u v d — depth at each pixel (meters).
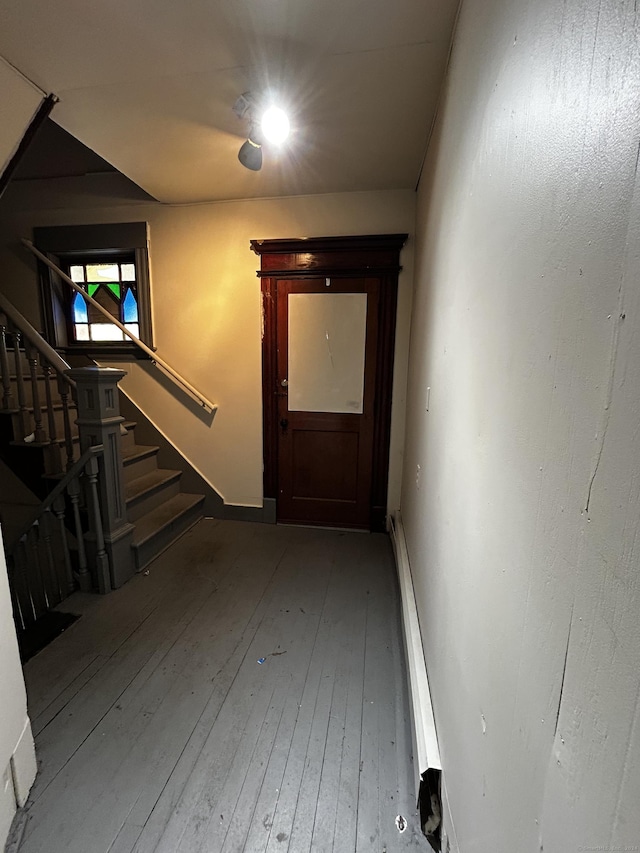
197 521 3.13
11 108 1.51
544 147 0.52
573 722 0.41
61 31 1.32
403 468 2.74
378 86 1.58
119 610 2.01
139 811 1.12
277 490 3.08
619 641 0.34
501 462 0.67
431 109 1.71
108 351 3.15
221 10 1.23
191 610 2.02
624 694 0.33
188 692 1.52
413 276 2.65
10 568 2.20
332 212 2.70
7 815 1.06
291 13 1.24
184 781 1.20
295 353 2.89
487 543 0.73
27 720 1.19
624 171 0.34
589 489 0.39
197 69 1.50
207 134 1.96
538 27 0.54
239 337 2.96
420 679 1.34
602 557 0.37
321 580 2.31
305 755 1.29
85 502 2.27
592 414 0.39
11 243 3.08
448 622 1.05
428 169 1.94
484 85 0.84
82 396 2.08
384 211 2.65
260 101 1.67
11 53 1.42
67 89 1.61
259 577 2.33
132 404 3.19
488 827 0.67
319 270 2.75
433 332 1.54
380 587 2.24
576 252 0.43
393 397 2.82
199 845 1.05
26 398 2.65
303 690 1.54
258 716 1.42
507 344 0.65
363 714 1.44
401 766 1.26
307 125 1.86
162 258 2.96
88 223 2.99
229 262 2.87
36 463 2.35
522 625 0.56
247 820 1.10
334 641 1.81
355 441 2.93
